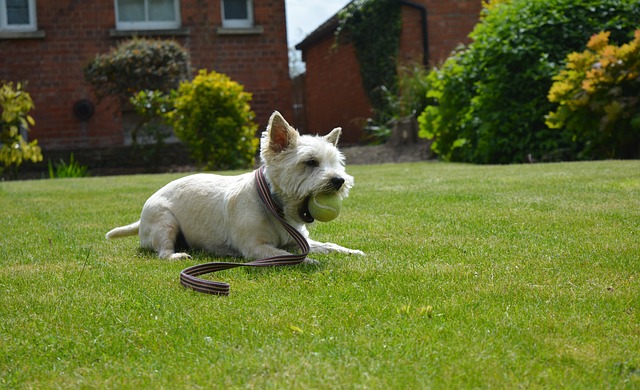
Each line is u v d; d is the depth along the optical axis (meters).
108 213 6.84
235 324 2.86
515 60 12.83
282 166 4.20
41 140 16.78
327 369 2.34
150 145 15.83
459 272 3.67
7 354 2.63
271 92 17.67
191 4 17.25
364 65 19.50
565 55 12.81
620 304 3.02
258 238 4.32
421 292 3.29
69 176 14.65
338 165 4.27
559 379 2.27
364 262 4.00
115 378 2.37
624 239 4.40
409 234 4.97
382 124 18.67
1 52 16.56
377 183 8.80
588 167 9.24
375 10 18.83
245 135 13.96
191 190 4.75
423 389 2.19
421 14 18.58
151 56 14.99
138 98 14.37
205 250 4.70
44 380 2.39
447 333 2.69
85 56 16.88
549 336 2.66
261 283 3.58
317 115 24.30
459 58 14.20
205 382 2.29
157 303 3.22
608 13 13.20
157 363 2.48
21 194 9.05
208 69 17.41
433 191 7.50
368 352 2.51
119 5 17.20
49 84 16.77
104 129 16.84
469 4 18.70
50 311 3.15
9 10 16.69
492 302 3.10
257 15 17.48
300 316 2.95
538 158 12.53
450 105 13.93
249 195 4.39
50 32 16.70
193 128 13.65
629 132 11.40
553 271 3.66
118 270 4.04
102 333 2.83
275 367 2.38
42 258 4.53
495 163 13.09
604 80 11.10
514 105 12.84
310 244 4.50
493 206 6.11
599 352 2.50
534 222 5.18
